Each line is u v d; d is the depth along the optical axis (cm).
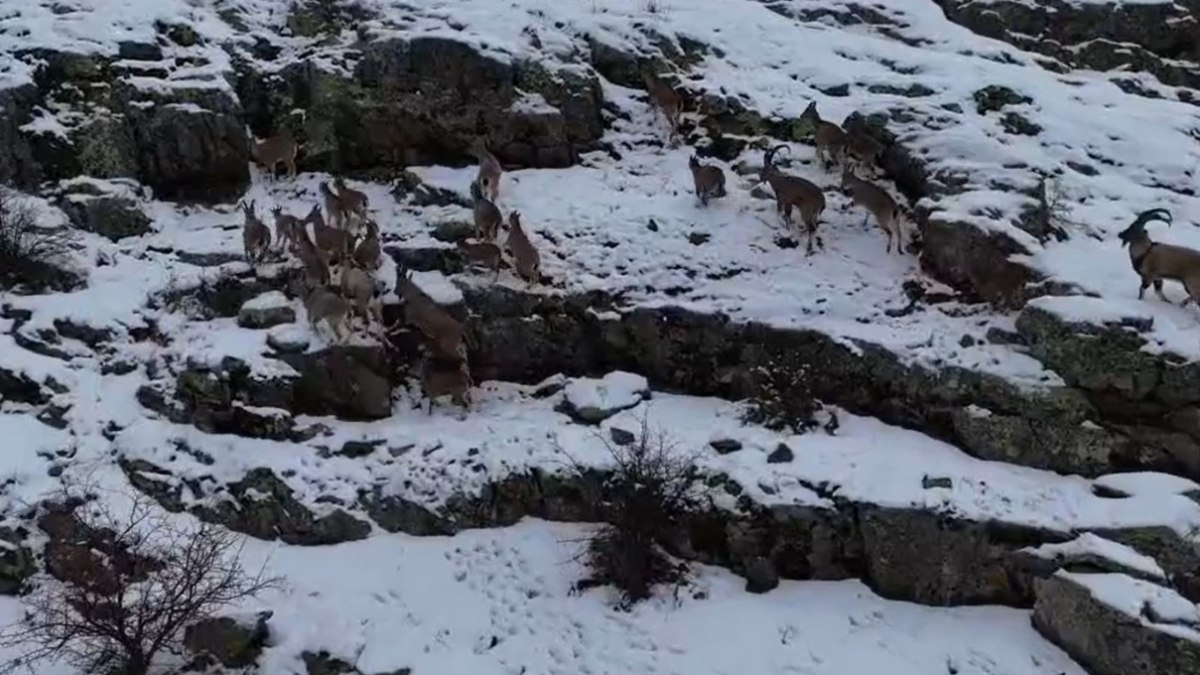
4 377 1103
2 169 1310
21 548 972
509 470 1029
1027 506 944
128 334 1154
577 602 949
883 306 1146
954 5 1816
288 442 1063
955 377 1041
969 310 1131
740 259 1218
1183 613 823
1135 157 1352
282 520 1015
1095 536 899
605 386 1107
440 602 952
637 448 990
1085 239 1184
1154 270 1041
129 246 1277
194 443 1060
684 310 1142
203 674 888
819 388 1095
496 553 996
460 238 1250
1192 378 978
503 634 928
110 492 1019
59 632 892
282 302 1150
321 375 1093
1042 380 1017
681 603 945
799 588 962
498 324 1166
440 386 1092
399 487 1026
